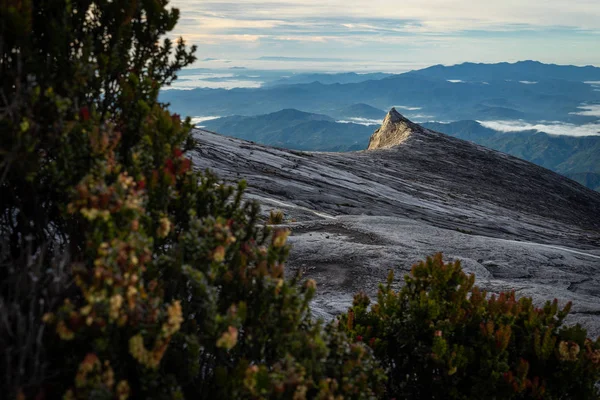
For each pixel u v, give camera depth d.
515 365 4.52
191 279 2.82
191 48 3.87
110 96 3.44
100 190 2.59
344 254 11.70
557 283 13.50
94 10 3.41
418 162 70.81
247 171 34.97
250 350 3.18
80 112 3.03
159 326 2.50
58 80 3.08
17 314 2.41
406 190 47.97
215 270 2.89
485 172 73.00
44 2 3.16
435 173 66.62
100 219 2.56
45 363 2.29
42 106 2.90
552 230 45.66
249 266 3.41
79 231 3.19
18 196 3.24
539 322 4.82
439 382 4.36
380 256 11.82
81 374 2.18
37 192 3.23
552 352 4.61
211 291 2.74
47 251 3.26
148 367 2.42
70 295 2.87
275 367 2.79
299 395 2.71
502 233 38.56
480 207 49.78
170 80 3.90
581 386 4.43
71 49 3.21
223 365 3.15
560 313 4.95
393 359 4.79
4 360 2.43
